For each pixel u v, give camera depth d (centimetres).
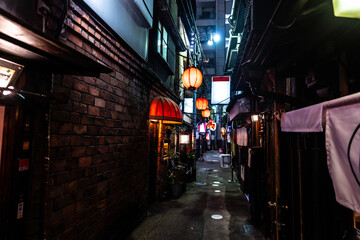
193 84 783
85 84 388
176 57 1357
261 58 471
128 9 558
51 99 277
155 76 795
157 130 941
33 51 216
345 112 194
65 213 335
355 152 181
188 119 1834
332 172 211
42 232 288
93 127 413
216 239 577
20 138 265
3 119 250
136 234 596
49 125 300
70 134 346
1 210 246
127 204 579
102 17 425
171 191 978
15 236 257
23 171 269
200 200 932
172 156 1064
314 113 249
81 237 374
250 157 733
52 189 308
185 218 722
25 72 269
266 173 601
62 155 328
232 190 1121
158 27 874
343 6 192
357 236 274
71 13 341
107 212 467
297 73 445
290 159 454
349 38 300
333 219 320
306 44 338
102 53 447
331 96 357
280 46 400
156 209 809
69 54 225
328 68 367
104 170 455
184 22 1544
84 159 384
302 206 390
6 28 167
